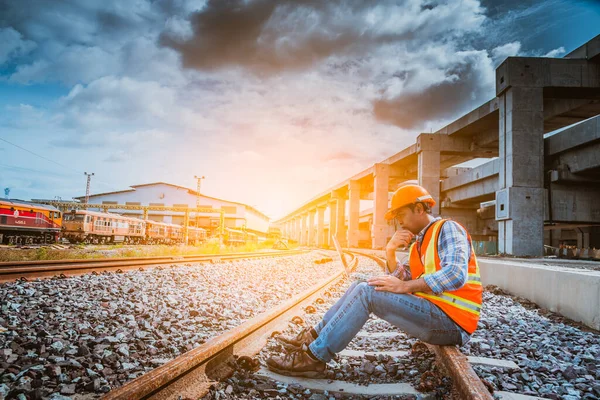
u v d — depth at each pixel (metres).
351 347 3.87
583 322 5.14
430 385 2.53
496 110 31.95
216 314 5.20
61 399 2.29
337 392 2.59
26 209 24.98
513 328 4.87
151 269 9.75
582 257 24.92
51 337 3.50
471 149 40.34
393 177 54.88
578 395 2.54
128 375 2.77
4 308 4.57
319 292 7.54
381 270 15.48
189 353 2.52
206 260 14.42
